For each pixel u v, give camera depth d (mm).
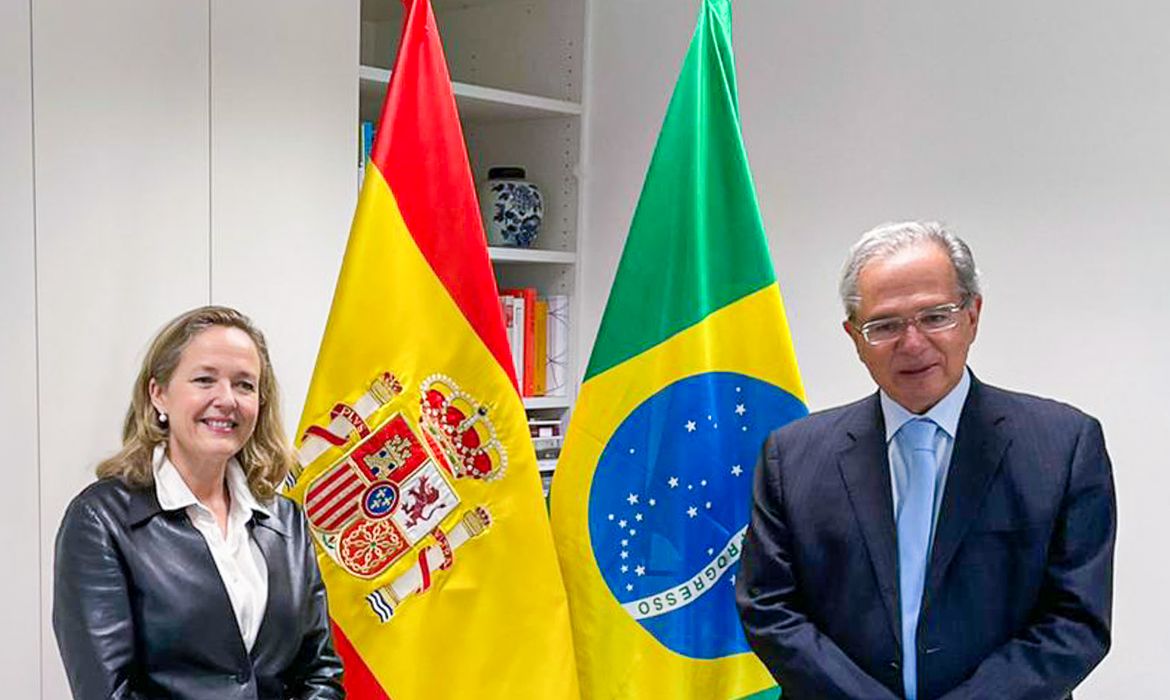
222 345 2033
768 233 3406
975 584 1917
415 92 2496
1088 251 2877
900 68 3148
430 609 2490
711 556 2582
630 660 2562
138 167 2730
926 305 1879
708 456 2572
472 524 2520
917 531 1969
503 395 2543
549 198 3848
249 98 2881
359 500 2453
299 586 2113
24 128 2588
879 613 1959
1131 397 2830
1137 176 2803
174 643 1952
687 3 3545
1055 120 2910
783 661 1977
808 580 2023
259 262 2914
